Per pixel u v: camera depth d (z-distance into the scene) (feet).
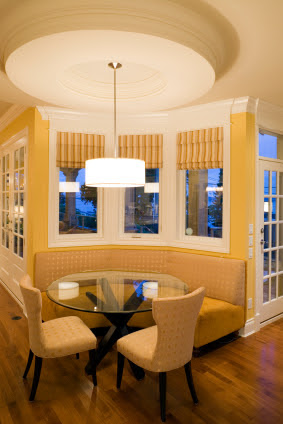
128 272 11.52
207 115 12.75
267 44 7.73
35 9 6.59
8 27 7.14
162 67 8.17
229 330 11.12
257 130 12.23
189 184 13.92
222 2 6.34
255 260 12.34
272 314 13.48
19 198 15.01
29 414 7.32
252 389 8.42
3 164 18.12
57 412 7.40
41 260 12.53
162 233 14.11
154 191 14.57
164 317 6.97
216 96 11.51
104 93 10.97
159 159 13.87
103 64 9.34
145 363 7.38
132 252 13.62
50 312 11.53
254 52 8.13
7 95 11.50
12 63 7.98
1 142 18.21
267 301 13.24
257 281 12.52
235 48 7.96
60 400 7.86
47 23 6.64
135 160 8.70
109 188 14.38
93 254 13.50
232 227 12.13
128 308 7.92
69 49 7.29
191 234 13.91
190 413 7.41
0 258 18.85
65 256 12.96
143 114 13.92
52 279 12.62
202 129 12.86
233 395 8.14
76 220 14.29
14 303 15.02
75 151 13.61
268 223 13.10
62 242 13.56
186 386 8.54
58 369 9.37
